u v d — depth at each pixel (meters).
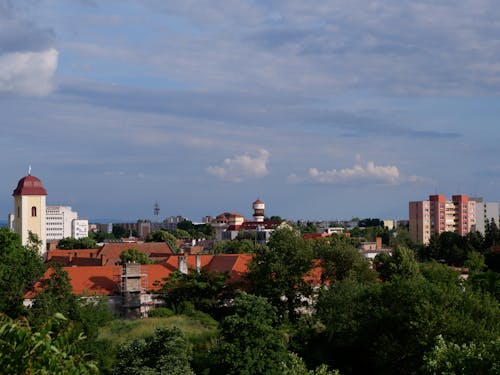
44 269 84.06
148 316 88.94
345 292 80.06
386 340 64.12
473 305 62.97
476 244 189.25
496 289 87.00
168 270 104.88
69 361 19.02
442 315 59.75
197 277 93.31
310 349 77.69
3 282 76.31
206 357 67.94
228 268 107.38
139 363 58.84
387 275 105.31
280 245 92.50
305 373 51.72
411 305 65.31
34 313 66.44
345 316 76.19
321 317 81.25
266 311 67.12
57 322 19.55
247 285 94.56
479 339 56.88
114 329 78.00
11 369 17.45
